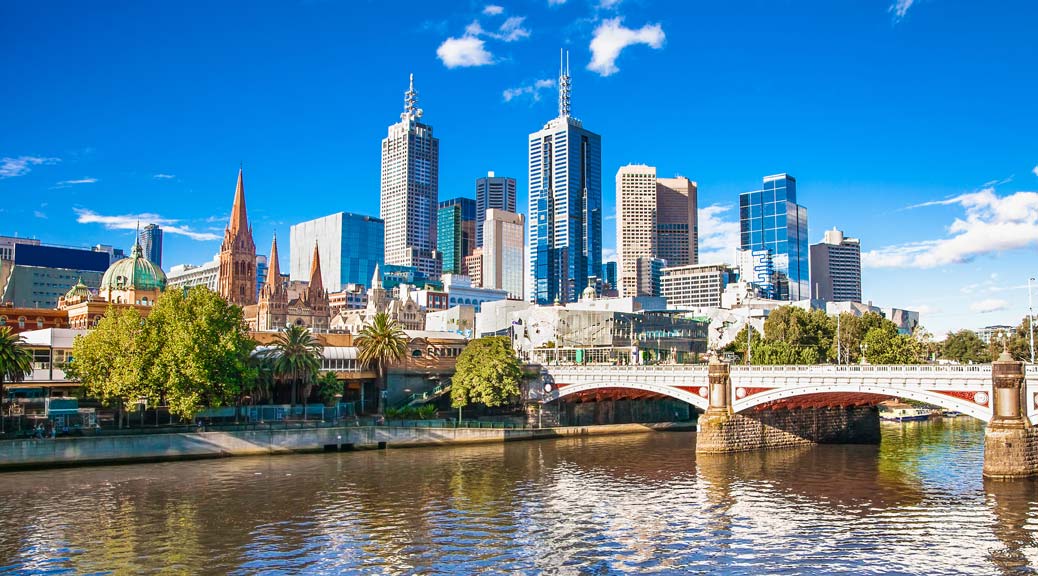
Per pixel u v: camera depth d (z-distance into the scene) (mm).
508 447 133750
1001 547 69438
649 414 168125
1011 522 77625
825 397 121562
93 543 70438
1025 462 96500
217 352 119688
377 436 131875
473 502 87562
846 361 188000
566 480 100875
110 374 117250
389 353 154000
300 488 94812
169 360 115188
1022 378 96812
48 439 107875
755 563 65375
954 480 99188
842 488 95125
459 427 139125
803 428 133500
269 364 137875
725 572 63156
